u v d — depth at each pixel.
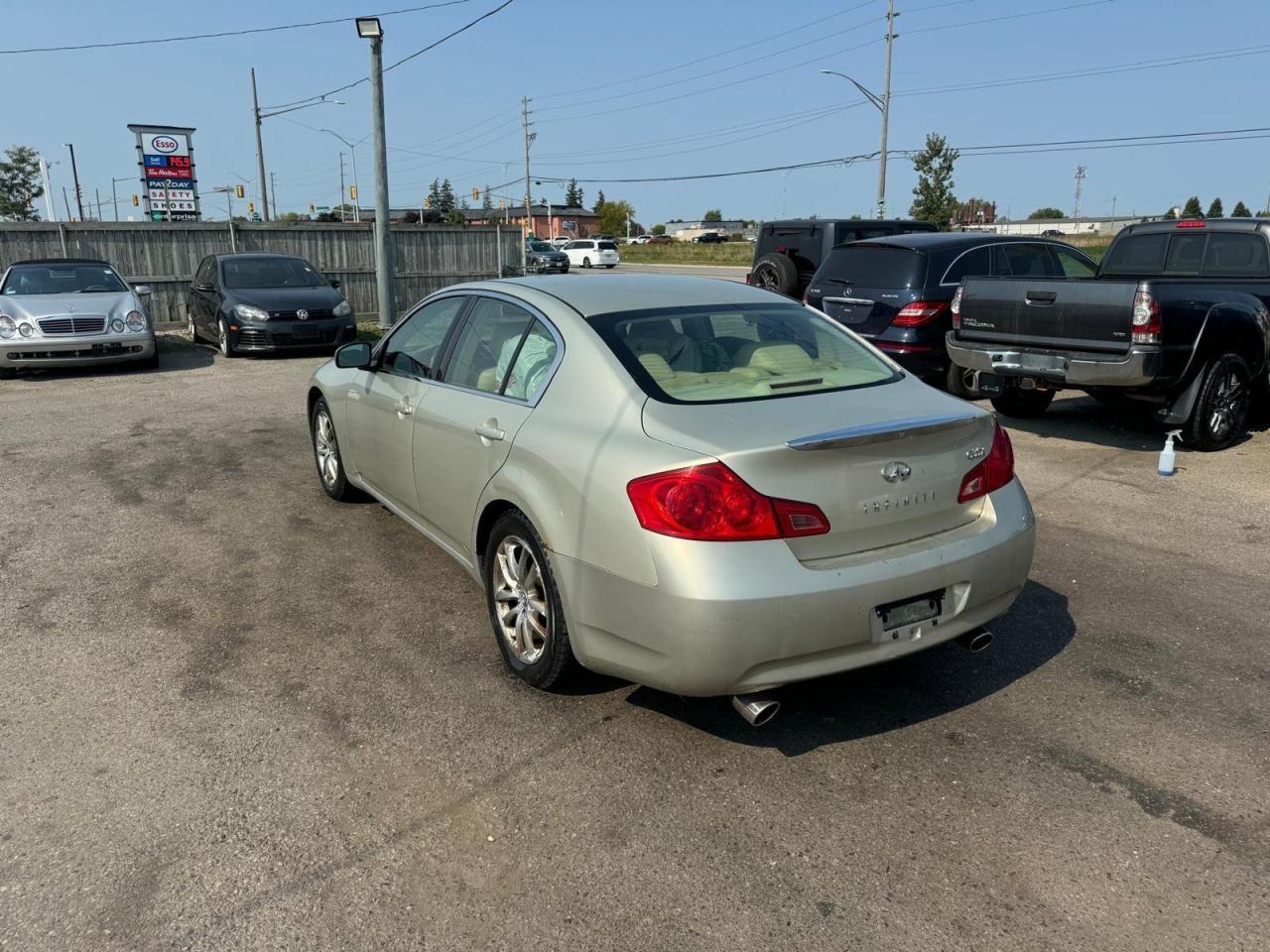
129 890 2.64
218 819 2.95
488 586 3.93
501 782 3.13
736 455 2.91
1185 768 3.18
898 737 3.39
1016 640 4.15
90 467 7.32
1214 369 7.01
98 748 3.35
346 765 3.24
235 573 5.05
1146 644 4.10
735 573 2.88
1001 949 2.41
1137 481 6.59
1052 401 9.59
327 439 6.18
